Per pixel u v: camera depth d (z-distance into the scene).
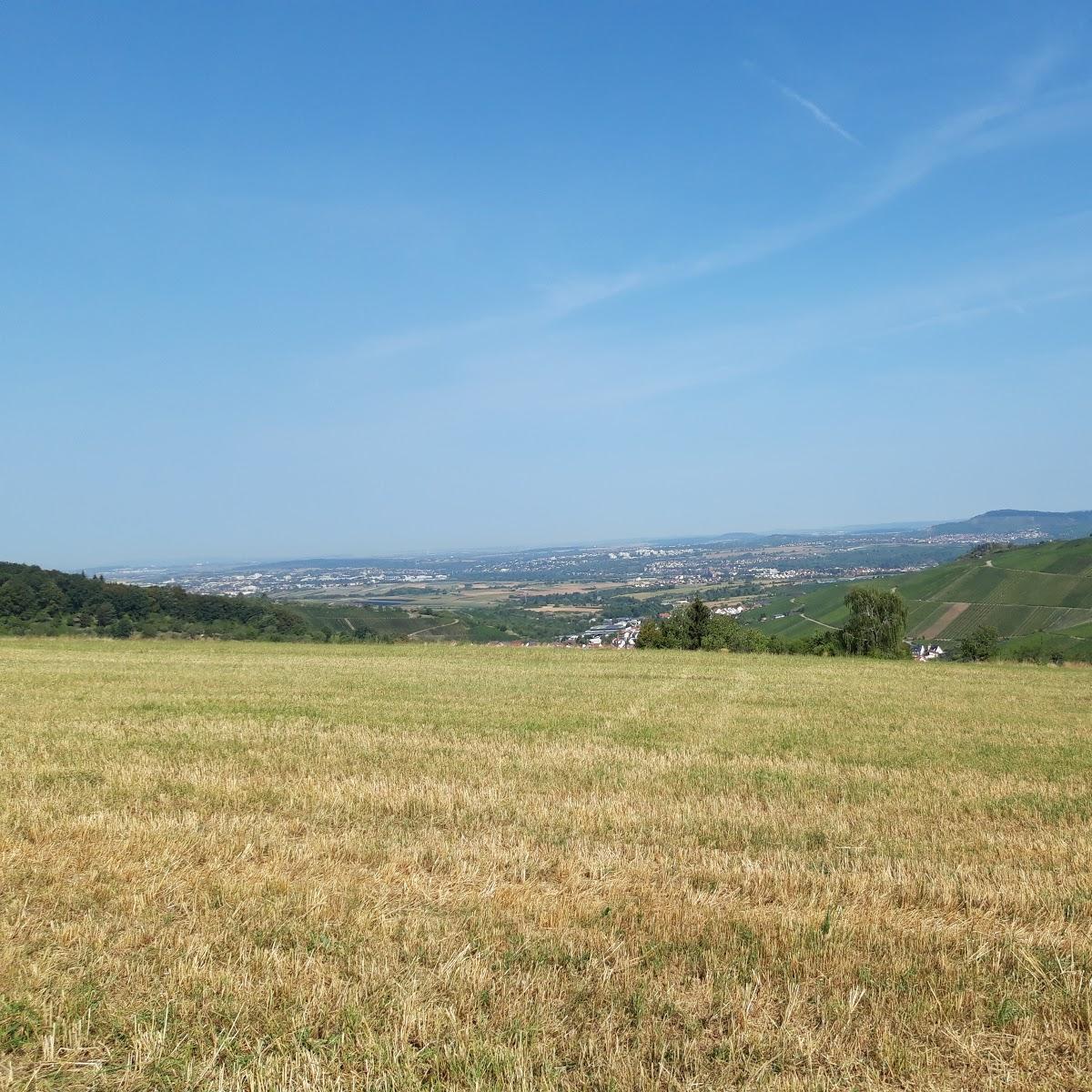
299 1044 4.89
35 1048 4.87
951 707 22.94
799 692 26.58
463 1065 4.68
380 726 17.67
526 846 8.84
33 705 20.81
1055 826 10.30
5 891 7.33
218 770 12.63
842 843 9.38
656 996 5.46
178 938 6.30
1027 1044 4.99
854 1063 4.77
